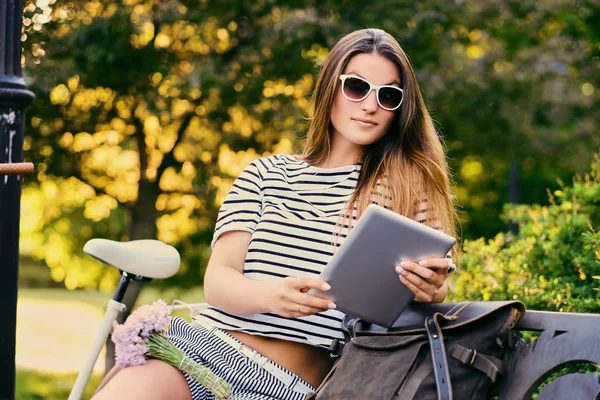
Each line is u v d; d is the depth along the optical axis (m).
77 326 17.12
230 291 2.86
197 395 2.86
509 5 9.34
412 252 2.52
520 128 9.77
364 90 2.99
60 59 8.17
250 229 3.02
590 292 3.78
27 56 8.16
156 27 8.34
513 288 3.97
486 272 4.25
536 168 13.04
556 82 9.77
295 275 2.91
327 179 3.05
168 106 8.40
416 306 2.75
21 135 3.87
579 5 10.04
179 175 9.43
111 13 8.17
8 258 3.76
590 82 10.44
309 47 8.48
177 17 8.16
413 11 8.55
